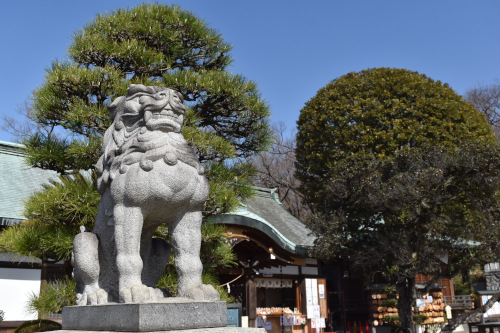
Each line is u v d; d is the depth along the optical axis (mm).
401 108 14266
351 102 15328
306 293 13531
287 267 13578
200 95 7754
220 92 7602
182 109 3734
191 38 8445
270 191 18234
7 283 8906
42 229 6324
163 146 3510
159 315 2992
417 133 13578
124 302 3154
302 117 16516
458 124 13844
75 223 6723
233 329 3174
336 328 17609
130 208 3432
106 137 3973
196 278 3512
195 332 3014
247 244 11242
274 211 17078
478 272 23562
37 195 6516
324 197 13742
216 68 8961
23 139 7020
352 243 13195
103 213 3822
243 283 12258
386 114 14328
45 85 6934
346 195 12297
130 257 3352
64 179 6848
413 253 12117
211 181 6961
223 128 8602
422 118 14062
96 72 6793
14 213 9406
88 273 3723
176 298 3277
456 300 19219
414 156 11641
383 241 12086
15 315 8859
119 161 3533
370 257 12430
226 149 7023
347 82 15781
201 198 3598
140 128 3623
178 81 7320
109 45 7402
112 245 3748
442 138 13648
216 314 3291
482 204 11547
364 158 12328
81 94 7055
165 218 3639
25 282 9109
